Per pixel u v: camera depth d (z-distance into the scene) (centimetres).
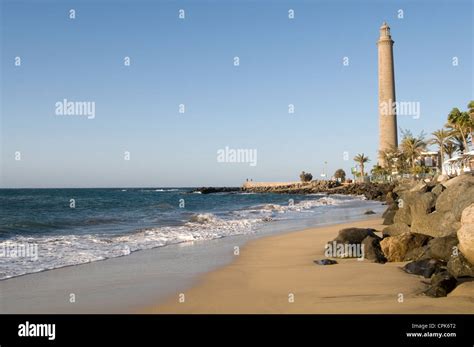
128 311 974
